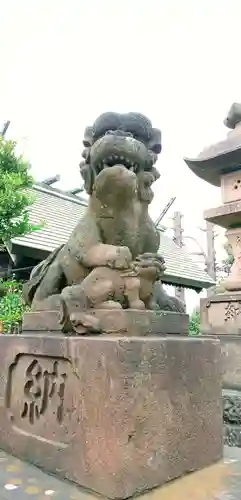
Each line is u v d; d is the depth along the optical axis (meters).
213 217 3.94
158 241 2.60
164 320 2.25
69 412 1.99
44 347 2.20
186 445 2.04
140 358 1.86
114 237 2.37
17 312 6.10
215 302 3.86
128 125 2.43
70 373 2.02
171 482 1.92
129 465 1.75
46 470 2.06
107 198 2.29
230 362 3.55
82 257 2.33
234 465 2.20
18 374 2.42
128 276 2.19
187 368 2.11
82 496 1.77
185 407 2.06
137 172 2.41
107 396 1.79
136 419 1.80
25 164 5.91
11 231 5.78
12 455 2.32
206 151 4.02
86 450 1.84
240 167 3.97
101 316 2.06
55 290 2.61
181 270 13.30
